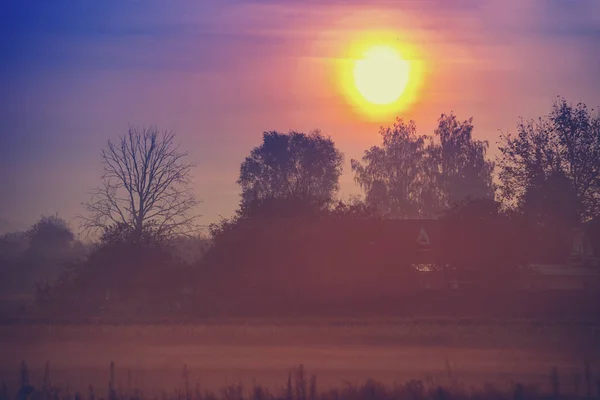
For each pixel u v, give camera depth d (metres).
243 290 117.75
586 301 109.25
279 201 131.88
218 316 110.94
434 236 127.38
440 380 63.31
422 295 111.62
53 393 57.88
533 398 55.69
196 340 88.94
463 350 81.62
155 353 80.31
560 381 63.16
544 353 79.69
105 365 72.81
